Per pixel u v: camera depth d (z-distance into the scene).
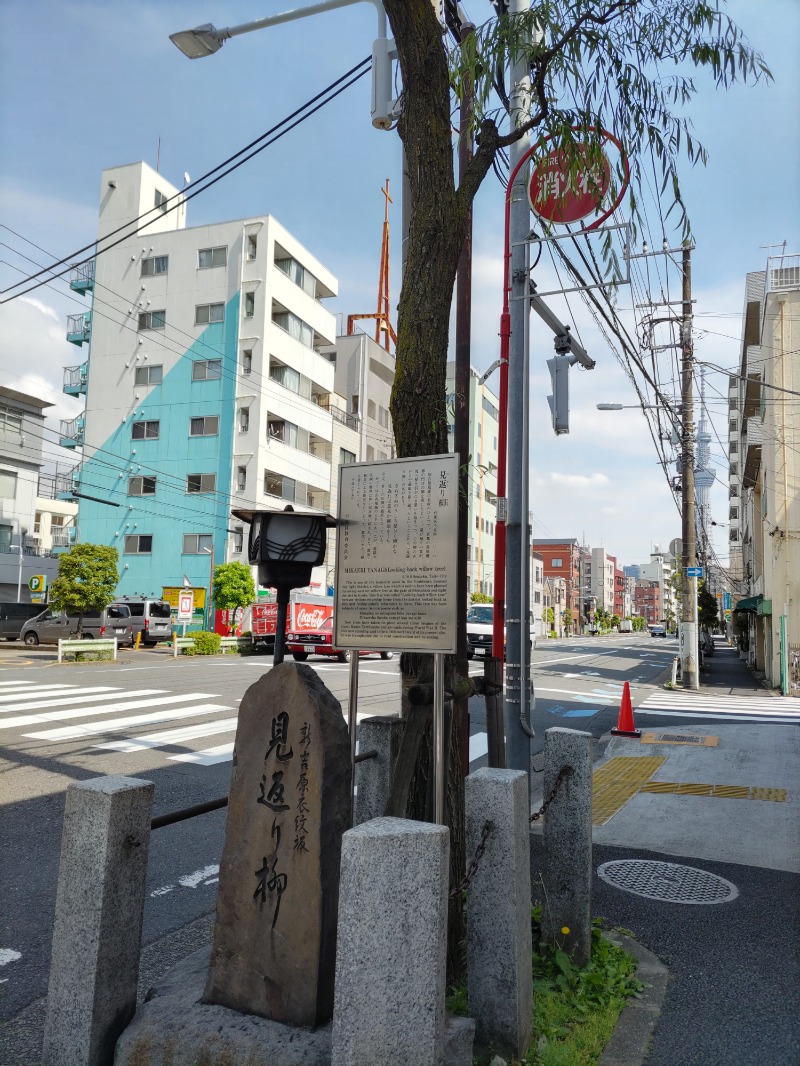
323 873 2.60
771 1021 3.17
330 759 2.69
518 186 6.61
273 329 34.56
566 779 3.66
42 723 9.98
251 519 3.41
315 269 38.75
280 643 3.28
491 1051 2.73
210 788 7.09
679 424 18.80
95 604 25.88
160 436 35.03
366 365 46.19
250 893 2.71
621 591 168.62
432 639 2.99
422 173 3.53
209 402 34.41
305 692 2.75
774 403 20.16
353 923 2.07
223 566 30.83
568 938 3.58
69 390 37.97
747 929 4.20
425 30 3.54
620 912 4.44
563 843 3.62
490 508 57.84
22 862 5.09
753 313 24.86
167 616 30.30
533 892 4.32
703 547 36.84
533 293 6.74
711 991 3.45
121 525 35.25
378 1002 2.05
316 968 2.54
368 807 3.81
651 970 3.65
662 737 11.28
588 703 15.48
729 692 19.42
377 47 5.71
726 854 5.63
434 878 2.13
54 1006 2.51
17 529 33.62
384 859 2.09
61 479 34.03
